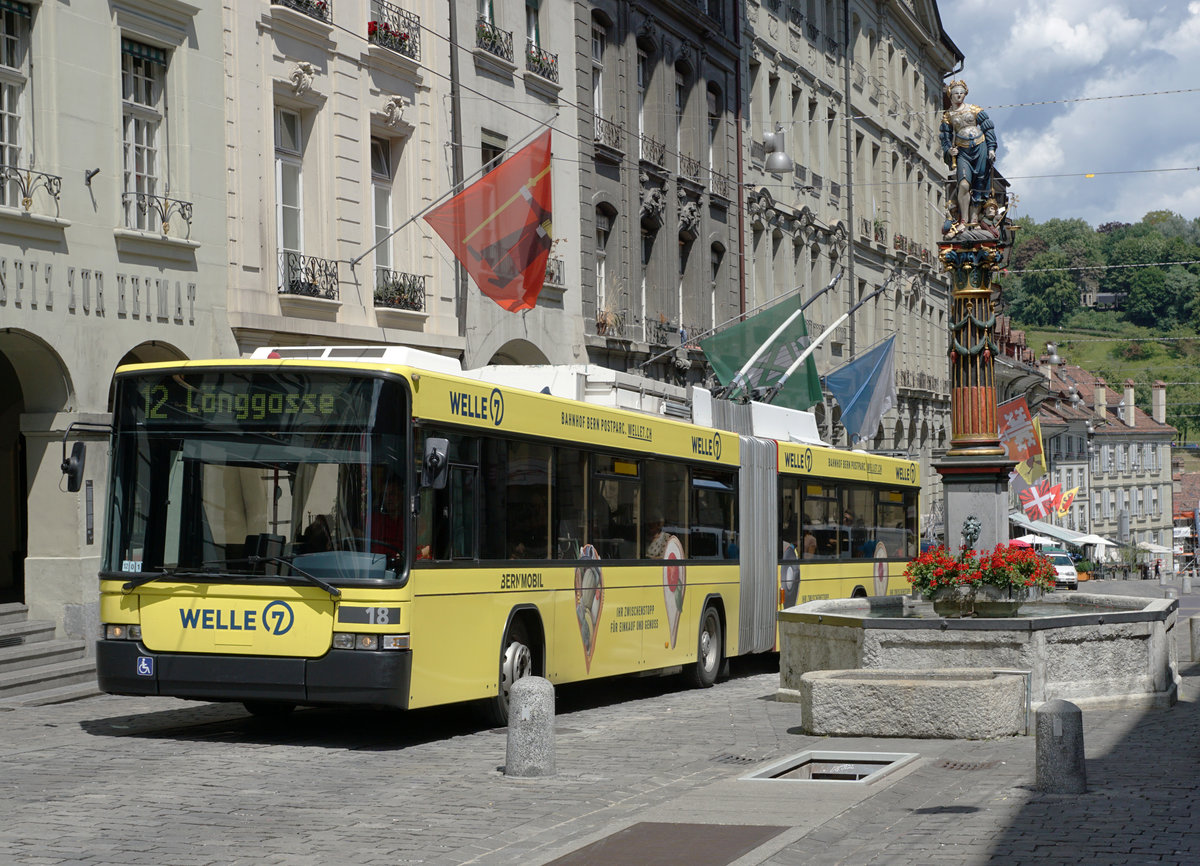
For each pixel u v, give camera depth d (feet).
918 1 208.13
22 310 62.08
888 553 87.71
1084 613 54.49
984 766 38.19
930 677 46.70
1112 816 30.17
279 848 28.73
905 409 197.98
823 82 170.71
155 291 70.03
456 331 94.27
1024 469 184.65
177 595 42.60
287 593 41.81
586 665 53.93
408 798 34.42
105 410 66.80
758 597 71.26
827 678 45.93
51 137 64.23
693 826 29.86
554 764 38.19
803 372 119.34
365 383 42.47
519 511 49.26
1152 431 390.42
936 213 226.38
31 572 65.05
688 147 133.90
